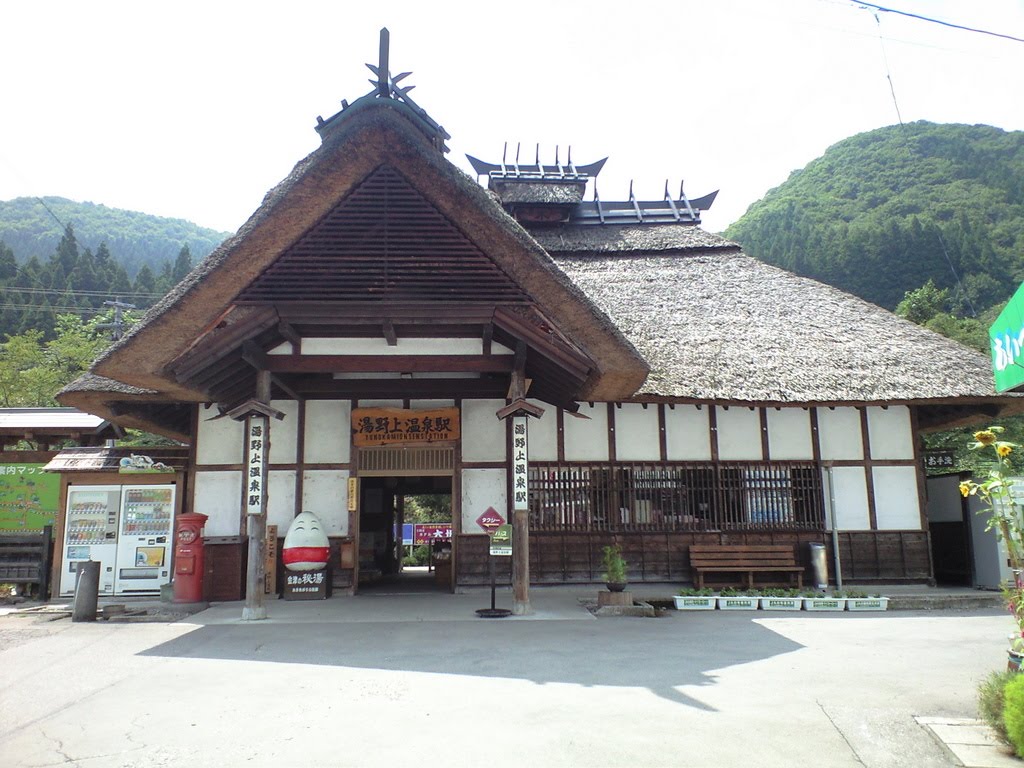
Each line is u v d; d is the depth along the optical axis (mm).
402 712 4809
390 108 8664
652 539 11297
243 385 10258
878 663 6273
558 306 8562
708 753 4086
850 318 12875
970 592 10688
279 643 7129
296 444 11164
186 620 8594
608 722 4586
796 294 13773
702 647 6918
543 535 11203
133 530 10938
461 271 8727
